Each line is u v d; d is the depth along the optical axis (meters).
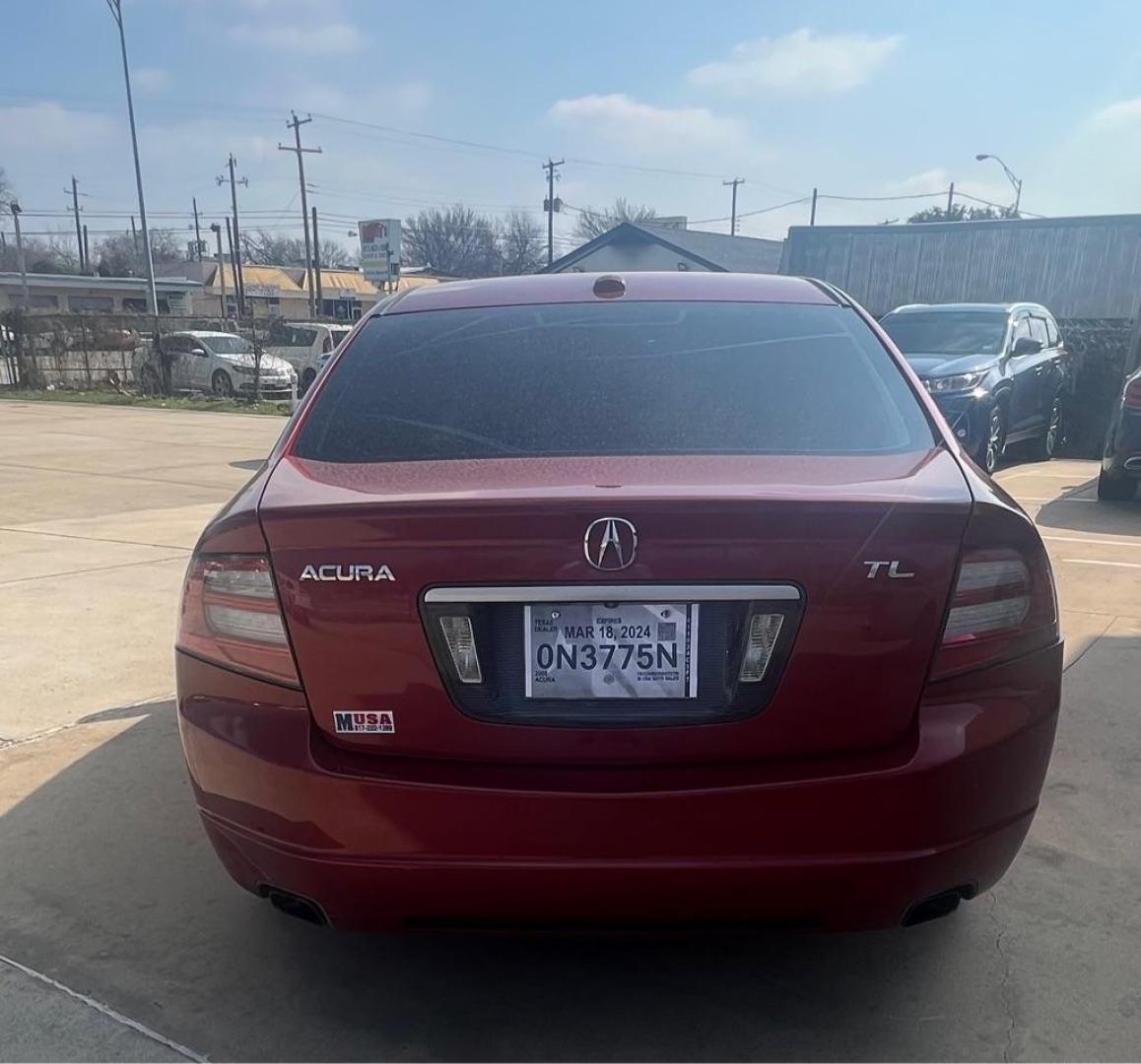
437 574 1.96
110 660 4.75
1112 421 8.55
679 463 2.24
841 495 1.99
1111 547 6.83
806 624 1.95
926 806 1.97
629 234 36.69
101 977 2.49
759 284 3.12
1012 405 10.62
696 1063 2.20
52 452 13.78
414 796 1.96
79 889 2.86
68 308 58.72
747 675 1.97
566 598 1.95
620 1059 2.21
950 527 1.99
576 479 2.13
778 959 2.54
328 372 2.75
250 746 2.06
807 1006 2.37
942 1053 2.21
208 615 2.14
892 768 1.96
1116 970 2.47
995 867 2.12
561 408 2.50
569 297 3.00
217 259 81.69
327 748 2.04
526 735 1.99
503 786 1.96
